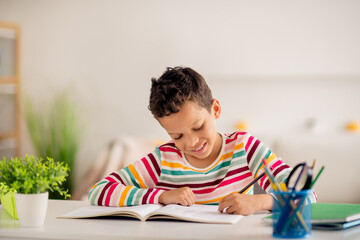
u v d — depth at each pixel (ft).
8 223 4.07
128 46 15.83
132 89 15.85
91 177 12.84
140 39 15.76
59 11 16.08
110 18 15.88
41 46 16.15
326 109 15.02
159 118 4.59
